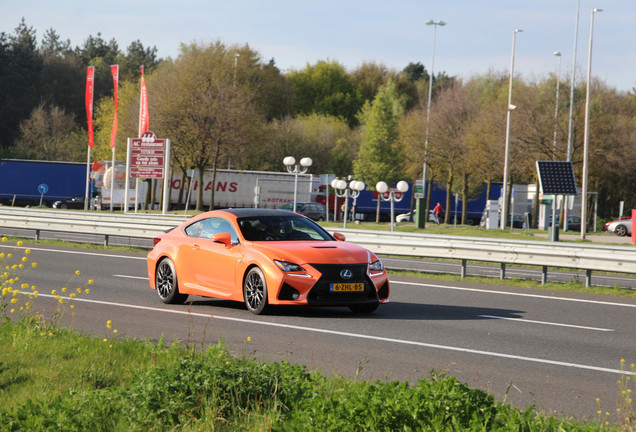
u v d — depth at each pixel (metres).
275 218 18.55
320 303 16.28
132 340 12.27
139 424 7.51
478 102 96.94
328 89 150.75
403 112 138.25
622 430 7.78
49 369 9.92
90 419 7.52
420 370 11.65
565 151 82.56
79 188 103.94
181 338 13.93
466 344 14.03
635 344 14.54
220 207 99.12
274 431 7.21
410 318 17.19
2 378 9.41
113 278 24.66
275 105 144.00
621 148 88.56
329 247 17.12
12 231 50.44
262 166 118.94
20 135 152.88
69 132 148.38
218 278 17.89
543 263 25.00
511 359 12.73
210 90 86.88
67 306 17.95
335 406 7.51
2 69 162.50
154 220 39.94
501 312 18.59
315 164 125.38
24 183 104.00
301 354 12.70
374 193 106.38
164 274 19.22
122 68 188.50
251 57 138.12
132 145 62.44
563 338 15.01
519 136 82.00
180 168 90.69
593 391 10.49
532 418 7.61
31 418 7.38
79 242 39.72
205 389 8.12
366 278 16.78
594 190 105.44
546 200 72.19
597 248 26.27
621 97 100.50
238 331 14.88
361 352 13.00
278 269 16.45
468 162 88.75
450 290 23.16
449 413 7.28
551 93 87.44
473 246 26.52
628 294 23.17
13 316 15.53
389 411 7.20
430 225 79.81
